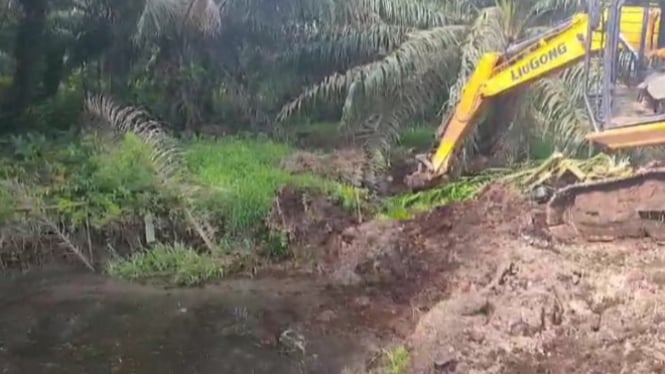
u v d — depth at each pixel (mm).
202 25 10945
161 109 11766
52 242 7844
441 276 6902
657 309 5309
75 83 12117
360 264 7402
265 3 11469
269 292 7090
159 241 7957
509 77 8430
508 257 6609
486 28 9867
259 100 12109
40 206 7926
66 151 9531
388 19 11305
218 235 7969
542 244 7062
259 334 6234
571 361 4855
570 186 7480
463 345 5223
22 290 7207
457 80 10016
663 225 7121
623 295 5562
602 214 7301
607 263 6352
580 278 5934
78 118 11352
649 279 5875
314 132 11633
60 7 11820
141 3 11492
